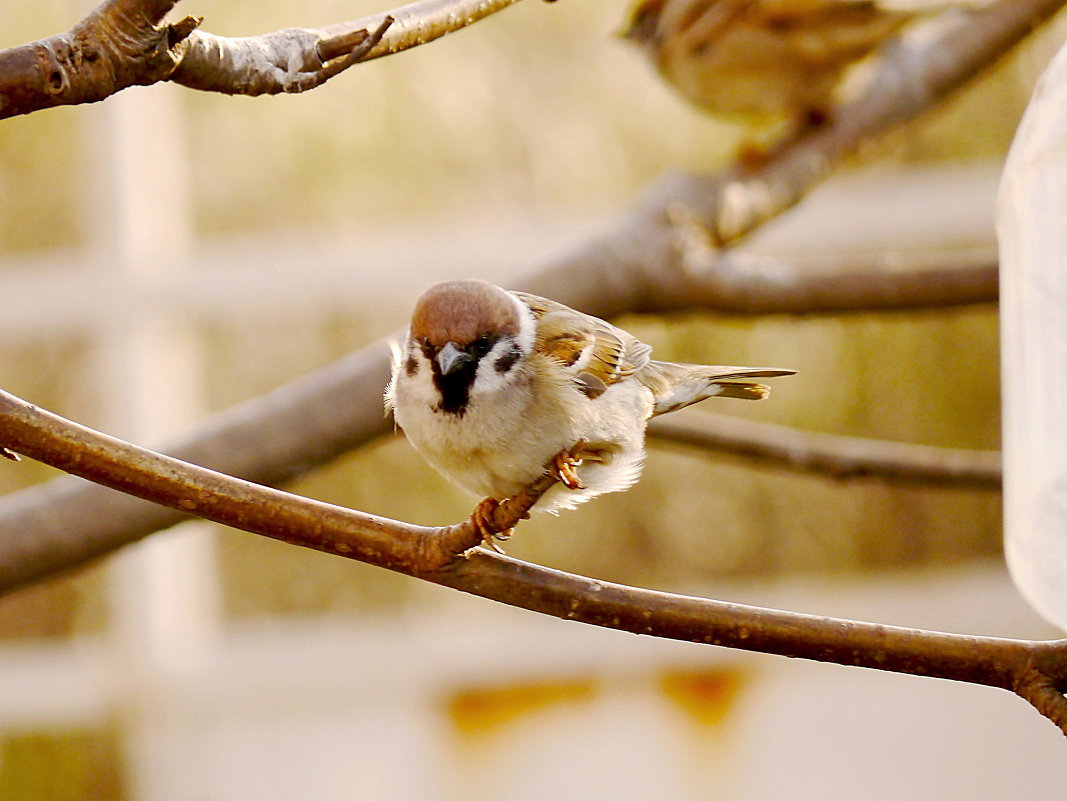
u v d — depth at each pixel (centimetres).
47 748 350
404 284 354
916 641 314
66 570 327
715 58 344
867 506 361
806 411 366
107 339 348
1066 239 313
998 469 334
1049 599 313
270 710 350
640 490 366
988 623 347
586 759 351
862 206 356
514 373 319
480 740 351
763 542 363
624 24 362
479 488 320
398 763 351
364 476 368
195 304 351
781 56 342
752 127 369
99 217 352
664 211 334
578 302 332
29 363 369
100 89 311
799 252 356
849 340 367
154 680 347
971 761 345
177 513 327
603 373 320
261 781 346
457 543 314
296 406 329
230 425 329
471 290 319
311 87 312
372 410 329
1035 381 313
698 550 363
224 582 365
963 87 341
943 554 356
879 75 341
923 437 362
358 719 352
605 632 353
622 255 332
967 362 362
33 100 310
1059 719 313
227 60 311
